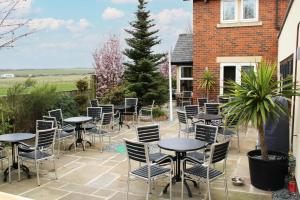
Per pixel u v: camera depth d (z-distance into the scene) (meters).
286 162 5.51
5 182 6.03
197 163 5.55
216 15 13.20
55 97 10.75
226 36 13.12
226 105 5.62
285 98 5.49
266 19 12.52
